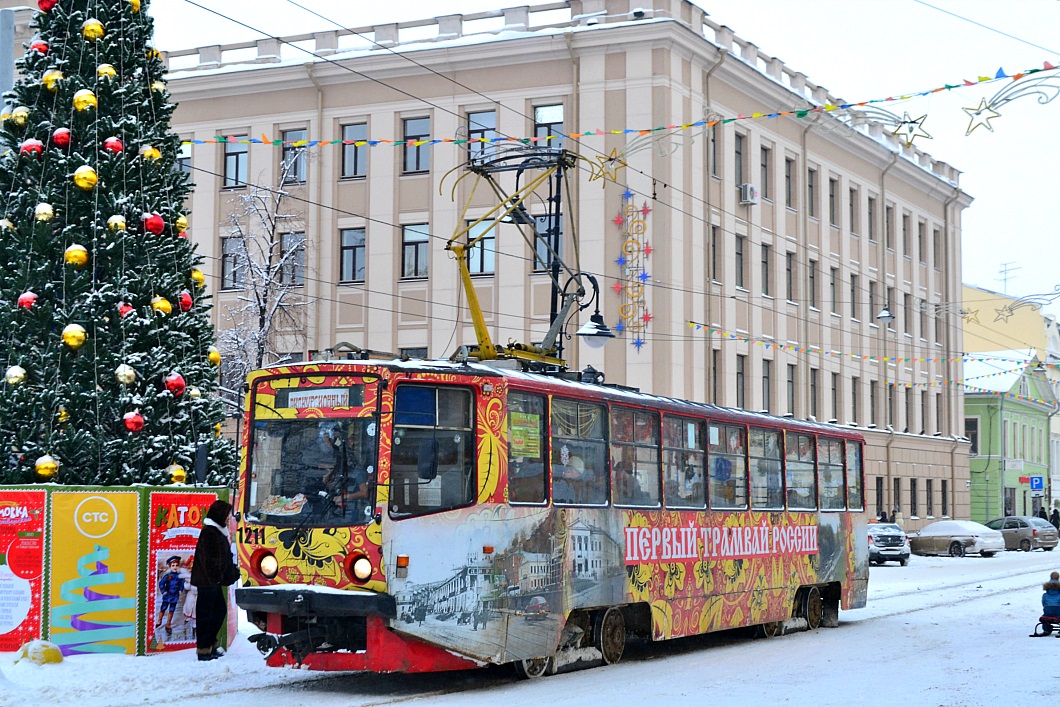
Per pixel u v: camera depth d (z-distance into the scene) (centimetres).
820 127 4716
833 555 2086
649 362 3778
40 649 1346
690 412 1722
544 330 3922
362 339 4141
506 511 1352
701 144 3994
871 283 5253
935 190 5844
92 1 1611
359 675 1419
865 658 1620
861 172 5172
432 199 4084
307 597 1252
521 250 3966
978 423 7069
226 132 4291
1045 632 1877
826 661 1592
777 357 4450
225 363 3834
